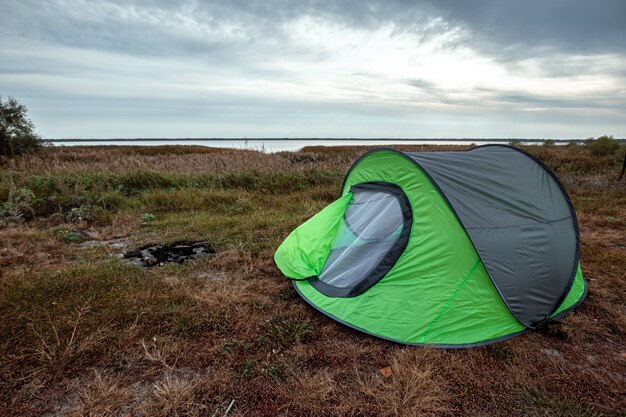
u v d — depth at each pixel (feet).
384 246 10.91
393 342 9.00
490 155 12.17
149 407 6.79
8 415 6.64
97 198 22.52
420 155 11.42
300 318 10.12
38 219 19.79
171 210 22.38
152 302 10.55
